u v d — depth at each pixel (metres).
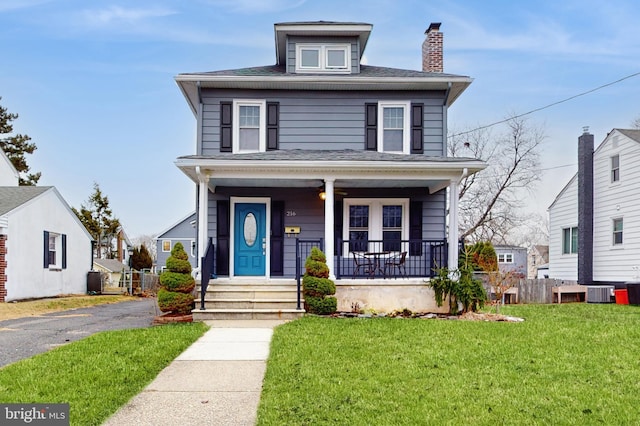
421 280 11.08
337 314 10.35
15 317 12.00
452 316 10.47
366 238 13.18
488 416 4.39
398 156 11.73
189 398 4.98
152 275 22.81
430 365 6.09
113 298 18.77
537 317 10.78
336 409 4.55
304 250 13.02
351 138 13.30
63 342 8.13
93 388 5.15
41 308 14.17
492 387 5.25
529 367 6.05
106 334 8.22
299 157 11.25
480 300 10.48
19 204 16.33
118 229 44.84
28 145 35.44
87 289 21.44
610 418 4.37
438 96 13.45
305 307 10.48
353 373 5.72
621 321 10.28
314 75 12.99
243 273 12.94
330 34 13.70
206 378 5.70
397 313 10.70
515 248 34.78
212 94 13.16
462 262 10.91
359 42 13.96
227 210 12.96
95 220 41.44
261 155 11.68
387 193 13.20
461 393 5.03
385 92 13.41
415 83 13.08
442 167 10.96
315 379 5.47
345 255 13.04
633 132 17.94
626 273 17.45
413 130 13.33
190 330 8.58
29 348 7.61
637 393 5.07
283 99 13.30
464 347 7.09
